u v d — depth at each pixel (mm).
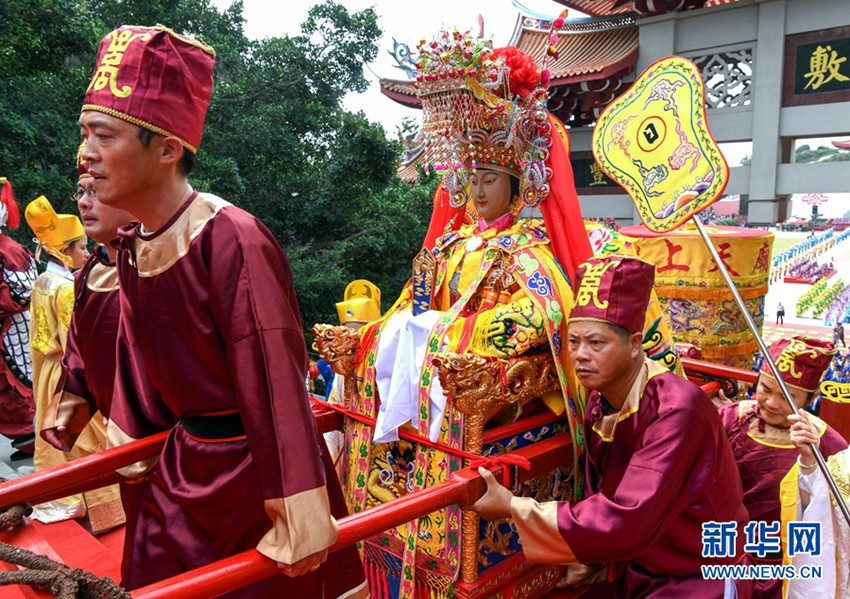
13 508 1883
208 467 1708
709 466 2111
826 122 12484
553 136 2748
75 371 2539
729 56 13422
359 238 10414
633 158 2811
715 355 4887
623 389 2230
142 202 1575
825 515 2512
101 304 2426
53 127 7859
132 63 1476
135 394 2178
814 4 12266
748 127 13312
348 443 2826
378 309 4227
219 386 1671
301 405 1511
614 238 2928
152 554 1803
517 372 2342
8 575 1351
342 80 11562
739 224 13898
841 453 2584
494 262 2703
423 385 2453
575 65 14242
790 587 2584
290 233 10281
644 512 1938
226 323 1524
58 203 8305
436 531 2350
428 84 2568
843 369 5605
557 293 2564
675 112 2691
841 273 15523
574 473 2584
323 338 2773
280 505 1442
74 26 7980
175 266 1587
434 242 3352
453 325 2559
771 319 13016
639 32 14031
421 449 2463
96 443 3965
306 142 11242
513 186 2846
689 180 2623
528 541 2047
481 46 2447
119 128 1469
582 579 2588
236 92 10508
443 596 2334
